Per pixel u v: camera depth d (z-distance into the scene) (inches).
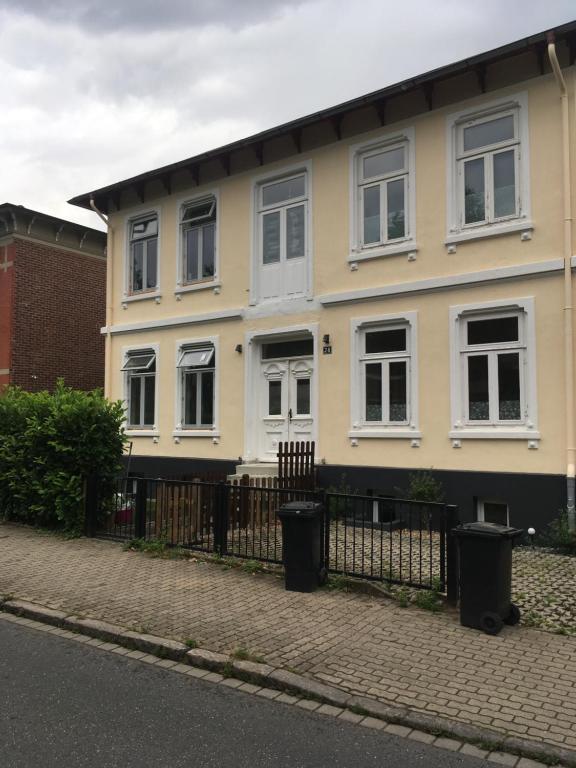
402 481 440.8
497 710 174.6
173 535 364.8
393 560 323.6
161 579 303.9
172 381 587.5
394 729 169.0
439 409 429.4
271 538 366.3
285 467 441.4
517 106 410.9
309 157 504.7
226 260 555.2
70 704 181.2
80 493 406.3
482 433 408.8
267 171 530.0
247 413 532.4
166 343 594.6
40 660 216.2
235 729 167.6
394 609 258.8
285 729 168.2
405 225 453.1
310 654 212.4
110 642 233.9
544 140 399.2
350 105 454.9
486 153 422.3
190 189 581.6
